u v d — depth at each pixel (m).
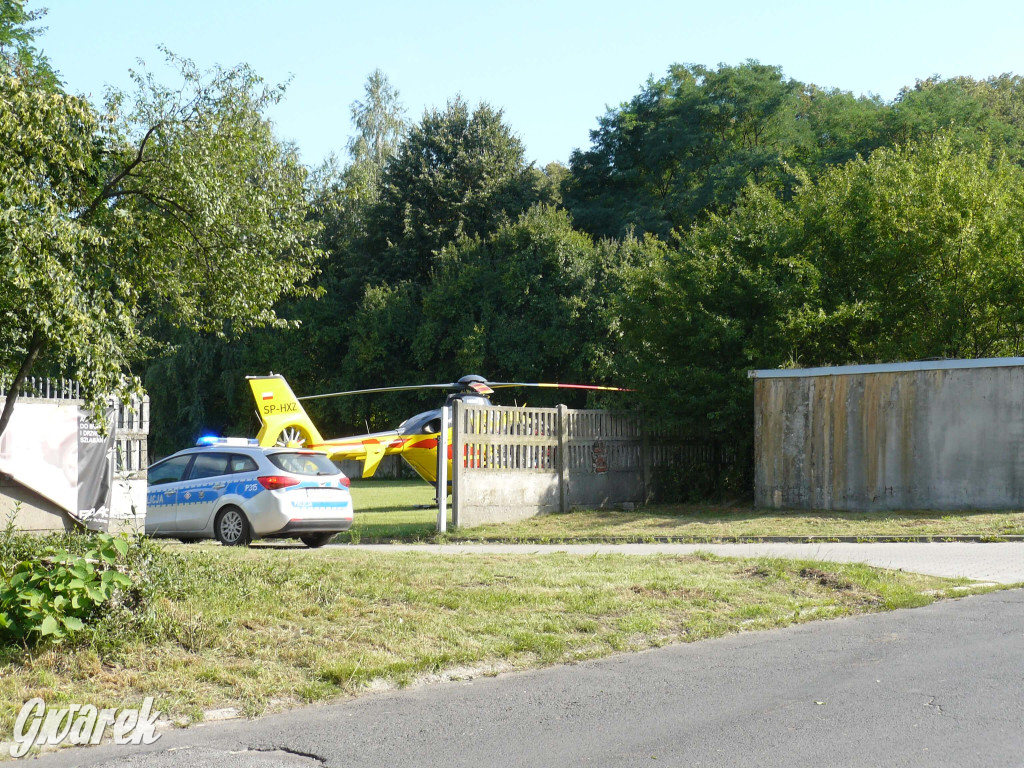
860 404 21.55
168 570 9.69
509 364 50.19
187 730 6.64
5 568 8.00
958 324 24.55
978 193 25.58
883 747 6.01
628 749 6.10
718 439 26.72
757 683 7.68
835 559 14.20
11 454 15.69
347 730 6.60
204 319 13.05
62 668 7.44
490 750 6.13
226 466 17.75
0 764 5.92
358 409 56.50
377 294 55.97
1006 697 7.09
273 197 12.89
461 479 21.05
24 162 9.93
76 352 9.83
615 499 24.66
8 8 21.52
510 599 10.20
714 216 27.86
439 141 59.84
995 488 19.81
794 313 23.77
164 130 11.78
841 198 26.34
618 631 9.41
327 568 11.49
